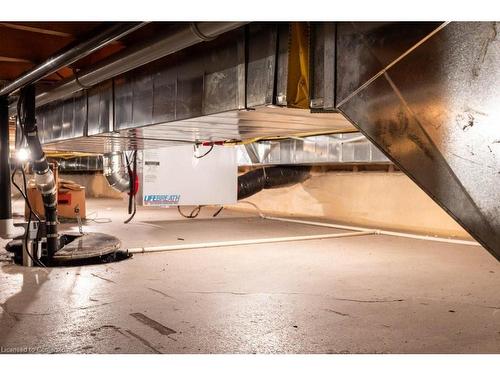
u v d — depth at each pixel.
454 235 5.23
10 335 2.03
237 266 3.54
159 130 3.46
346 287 2.91
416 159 1.46
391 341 2.00
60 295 2.67
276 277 3.18
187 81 2.72
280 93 2.09
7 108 3.73
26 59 2.98
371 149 5.32
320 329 2.14
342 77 1.77
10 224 3.76
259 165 7.29
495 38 1.22
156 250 4.14
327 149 5.86
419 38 1.44
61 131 4.33
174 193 6.35
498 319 2.29
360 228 5.72
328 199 7.14
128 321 2.22
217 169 6.61
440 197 1.39
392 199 6.17
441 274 3.29
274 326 2.18
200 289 2.84
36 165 3.25
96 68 2.69
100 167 10.63
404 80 1.50
